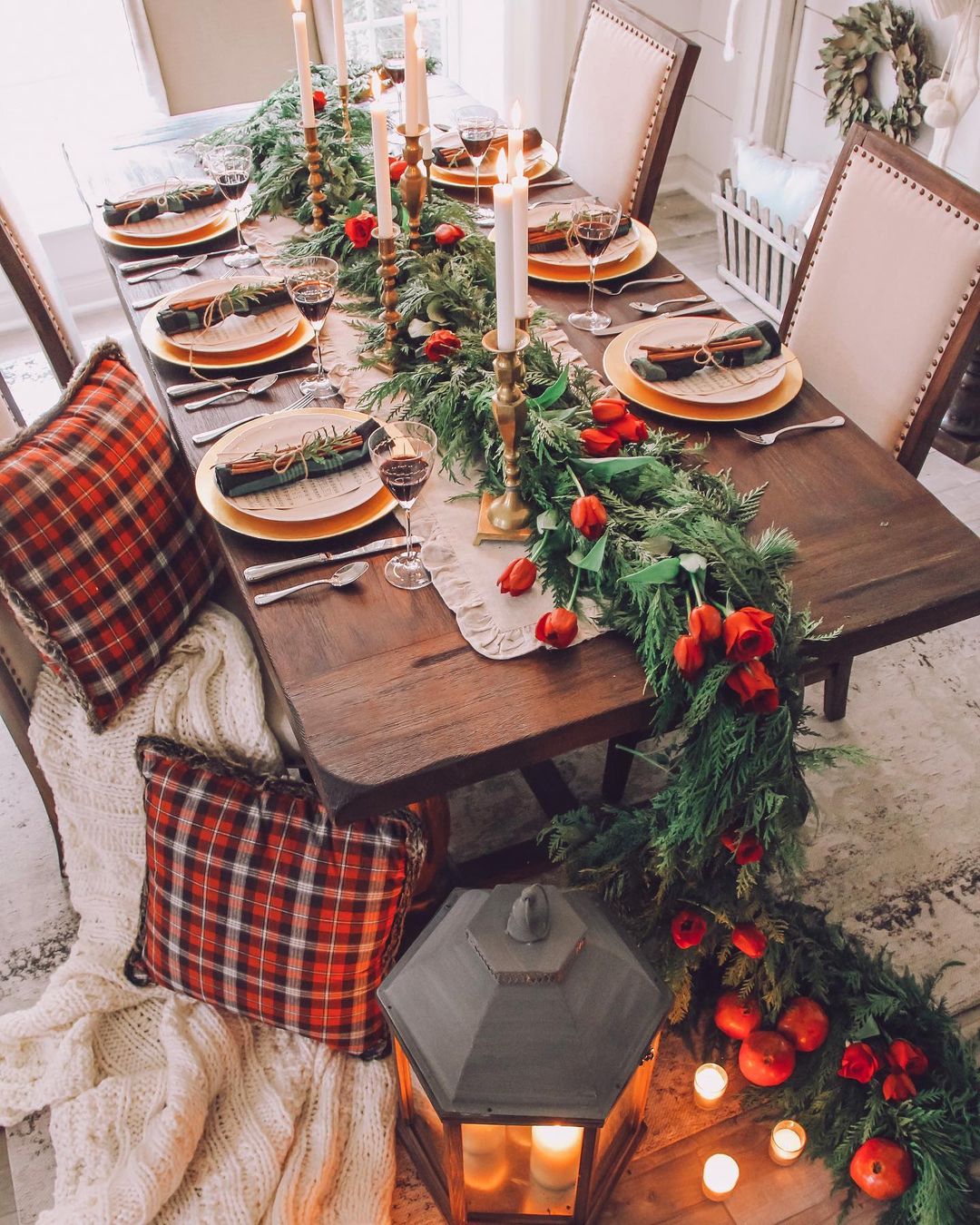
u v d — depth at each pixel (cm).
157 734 161
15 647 161
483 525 146
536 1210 141
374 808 118
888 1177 143
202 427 168
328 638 133
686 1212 149
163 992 166
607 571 133
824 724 216
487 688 126
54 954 183
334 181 215
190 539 172
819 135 336
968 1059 156
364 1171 150
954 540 143
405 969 129
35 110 326
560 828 167
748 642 117
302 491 153
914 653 230
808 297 197
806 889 188
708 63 374
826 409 167
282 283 192
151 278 206
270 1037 164
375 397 164
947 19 270
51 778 166
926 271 172
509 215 117
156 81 318
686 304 194
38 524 153
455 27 364
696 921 153
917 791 203
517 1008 120
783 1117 158
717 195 327
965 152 279
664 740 207
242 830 154
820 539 144
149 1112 152
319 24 328
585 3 352
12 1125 160
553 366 161
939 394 173
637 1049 121
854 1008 159
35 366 328
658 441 153
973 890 188
